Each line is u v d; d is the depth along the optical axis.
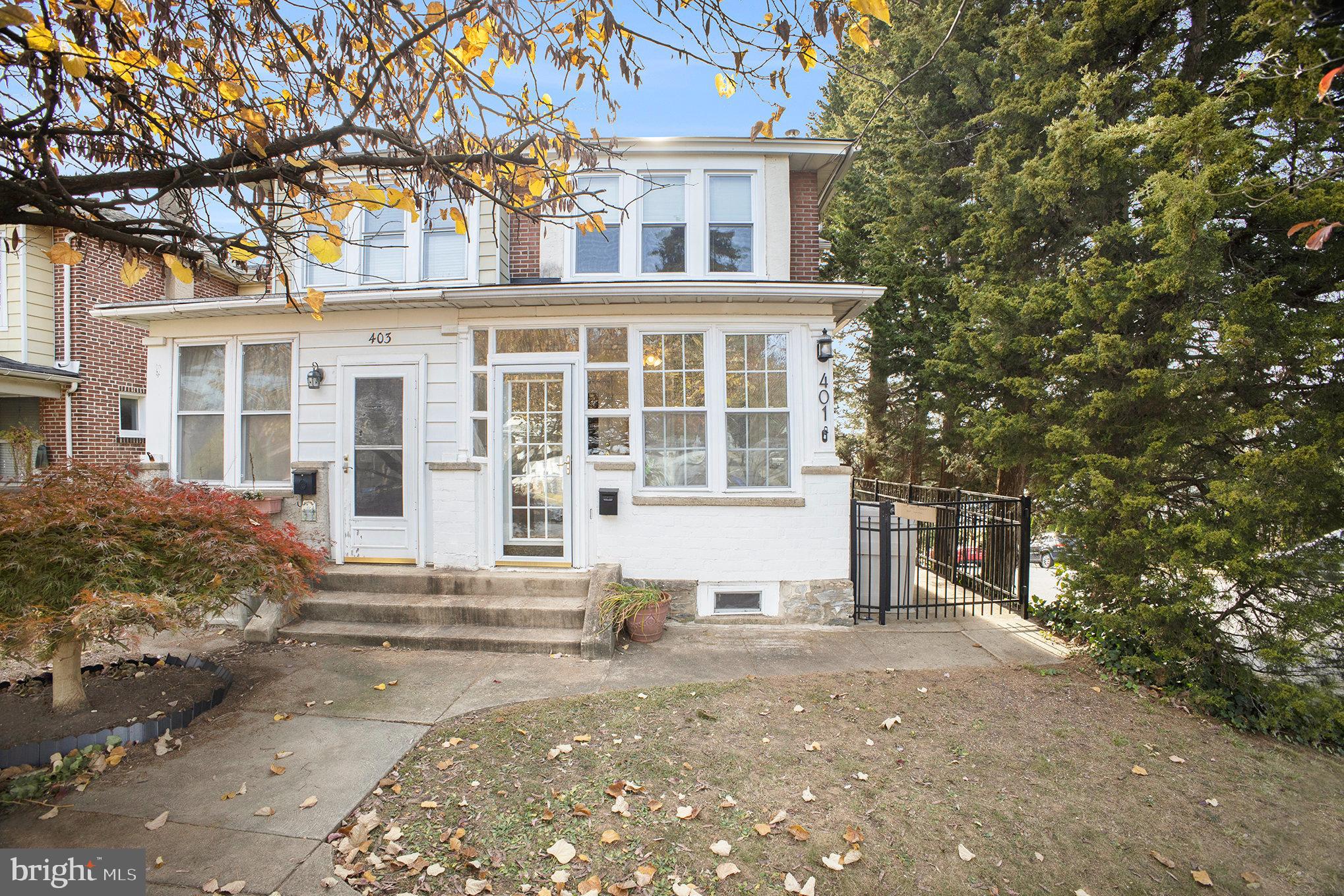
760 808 3.20
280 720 4.10
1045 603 6.76
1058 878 2.78
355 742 3.81
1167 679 4.97
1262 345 4.57
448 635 5.60
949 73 10.02
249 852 2.77
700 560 6.50
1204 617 4.82
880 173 12.47
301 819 3.03
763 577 6.48
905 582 7.02
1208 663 4.88
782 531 6.49
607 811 3.14
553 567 6.70
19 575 3.38
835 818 3.14
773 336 6.71
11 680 4.36
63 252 2.83
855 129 12.55
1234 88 4.54
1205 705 4.61
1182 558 4.68
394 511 6.95
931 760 3.73
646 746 3.79
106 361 10.58
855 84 12.20
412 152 2.87
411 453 6.92
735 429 6.70
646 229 7.34
